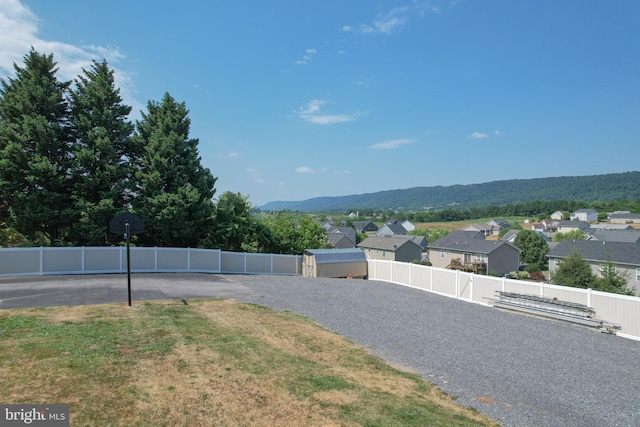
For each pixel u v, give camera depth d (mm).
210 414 5871
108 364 7402
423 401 7340
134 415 5621
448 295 20812
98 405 5793
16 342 8266
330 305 15609
